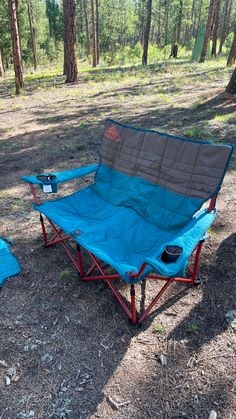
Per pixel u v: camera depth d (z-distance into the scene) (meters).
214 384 1.86
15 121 8.31
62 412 1.75
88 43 32.25
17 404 1.81
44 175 2.93
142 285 2.62
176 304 2.42
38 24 49.41
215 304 2.40
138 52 29.59
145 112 7.93
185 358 2.02
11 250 3.11
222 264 2.79
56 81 16.06
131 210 2.88
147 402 1.79
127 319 2.32
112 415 1.73
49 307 2.46
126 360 2.02
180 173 2.63
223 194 3.95
